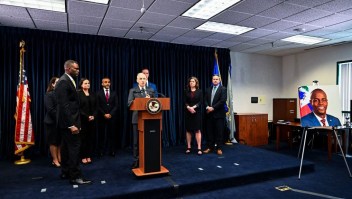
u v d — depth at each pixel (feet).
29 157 13.76
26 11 11.44
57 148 11.98
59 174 10.53
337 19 12.62
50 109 11.28
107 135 14.56
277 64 23.31
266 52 21.48
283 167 11.64
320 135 18.58
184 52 18.57
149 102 9.39
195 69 18.90
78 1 10.36
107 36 16.08
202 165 11.93
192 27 14.24
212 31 15.07
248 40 17.29
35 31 14.33
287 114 21.39
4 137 13.67
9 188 8.84
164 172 10.02
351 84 17.98
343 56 18.24
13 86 13.85
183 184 9.30
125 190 8.61
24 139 12.58
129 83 16.69
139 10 11.43
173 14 12.01
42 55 14.55
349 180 11.20
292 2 10.44
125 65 16.58
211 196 9.30
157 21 13.07
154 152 9.86
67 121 8.43
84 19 12.66
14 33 13.87
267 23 13.41
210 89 14.79
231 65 21.12
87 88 12.26
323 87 12.02
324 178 11.49
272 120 22.93
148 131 9.70
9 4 10.71
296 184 10.66
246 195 9.43
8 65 13.82
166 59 17.95
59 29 14.49
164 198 8.99
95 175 10.30
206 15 12.45
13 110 13.78
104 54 16.05
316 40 17.46
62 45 15.05
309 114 11.74
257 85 22.27
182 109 18.25
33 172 10.87
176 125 18.11
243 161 12.71
